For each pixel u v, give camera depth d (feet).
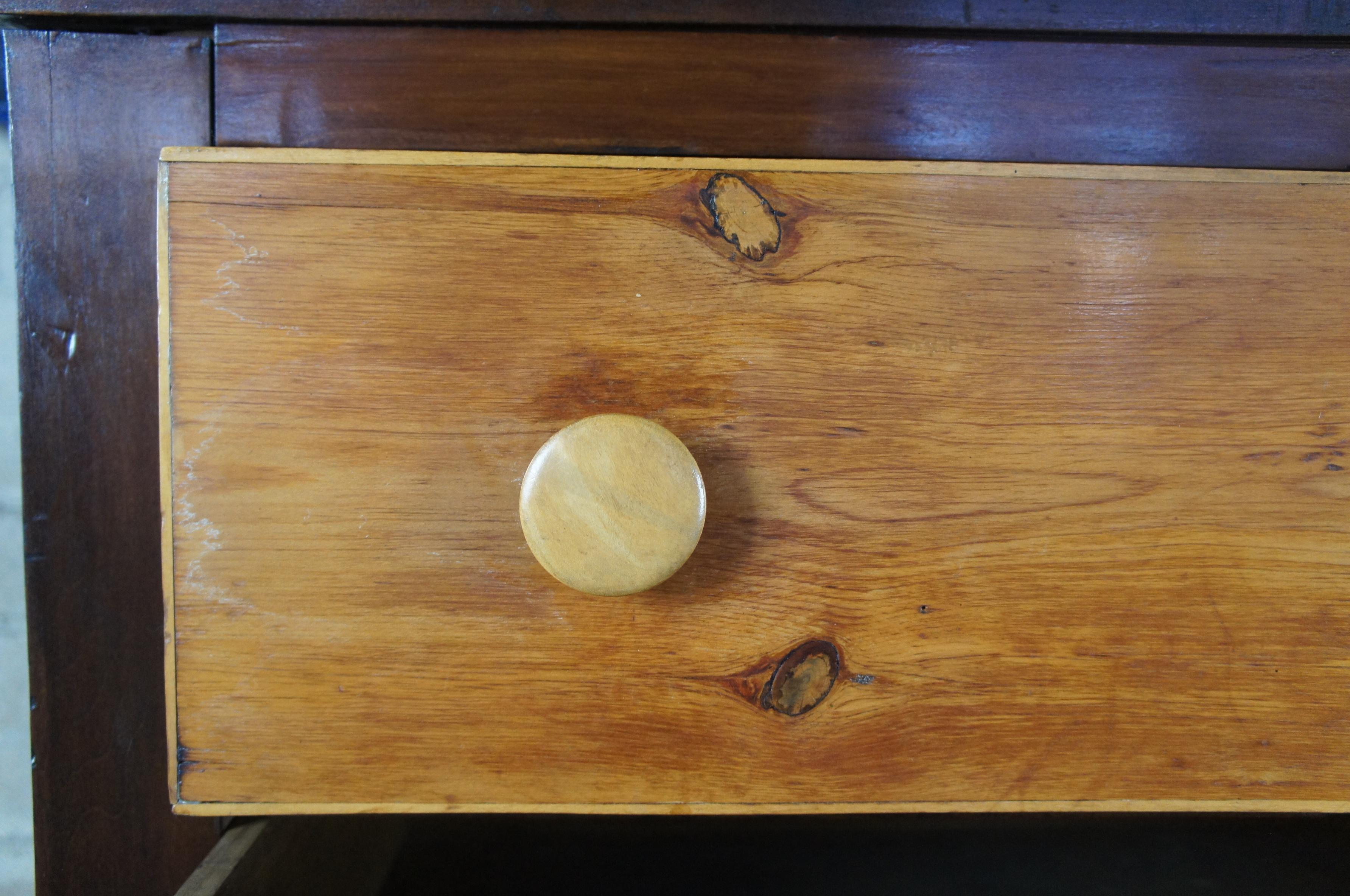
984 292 1.20
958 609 1.21
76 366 1.27
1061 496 1.21
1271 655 1.22
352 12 1.22
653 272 1.18
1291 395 1.21
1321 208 1.21
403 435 1.18
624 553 1.14
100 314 1.27
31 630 1.28
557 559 1.14
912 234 1.19
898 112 1.24
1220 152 1.25
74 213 1.26
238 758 1.19
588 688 1.20
